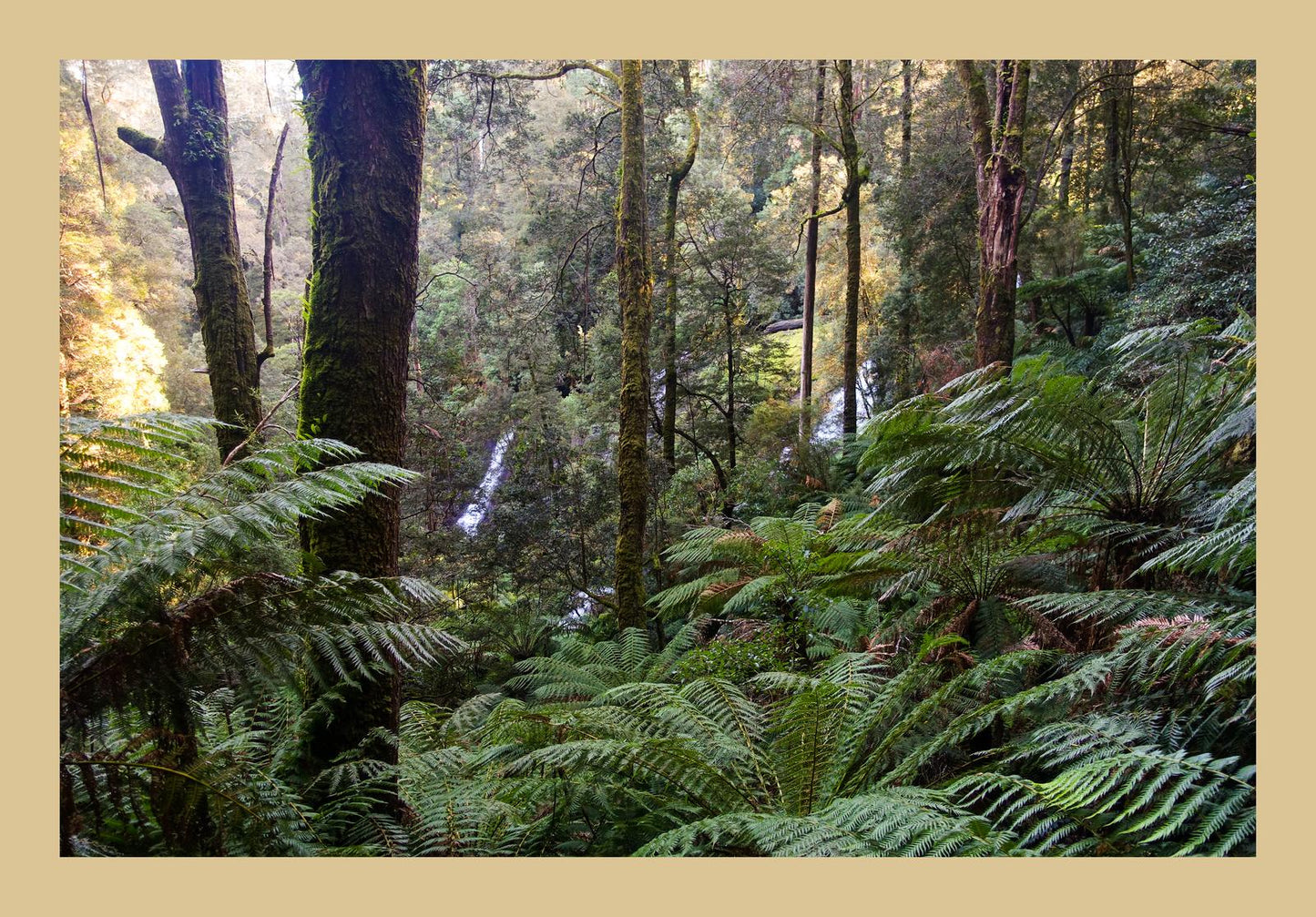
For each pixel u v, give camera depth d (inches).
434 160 525.3
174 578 69.0
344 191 100.2
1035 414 107.1
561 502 387.2
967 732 83.4
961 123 518.9
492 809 87.7
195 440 76.6
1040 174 463.2
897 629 149.0
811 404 492.4
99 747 68.9
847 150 446.0
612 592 380.8
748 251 508.1
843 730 96.8
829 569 162.9
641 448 253.8
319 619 71.4
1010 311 247.0
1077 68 441.1
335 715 92.4
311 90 103.0
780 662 175.6
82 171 468.1
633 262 258.4
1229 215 323.6
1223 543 80.2
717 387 530.3
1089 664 83.7
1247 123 416.2
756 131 527.2
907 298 555.5
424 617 292.7
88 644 61.2
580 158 508.7
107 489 66.4
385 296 101.3
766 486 415.5
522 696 278.8
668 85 469.1
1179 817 59.6
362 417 98.5
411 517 408.2
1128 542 103.5
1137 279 435.2
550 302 519.2
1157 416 110.0
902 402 132.3
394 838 80.0
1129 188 445.4
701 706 111.0
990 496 128.1
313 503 72.5
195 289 227.8
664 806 95.0
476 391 568.1
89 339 370.9
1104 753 72.7
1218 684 72.4
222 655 64.2
